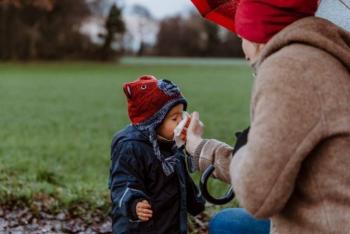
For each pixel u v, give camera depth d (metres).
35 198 6.55
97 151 11.98
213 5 3.01
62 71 52.06
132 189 3.22
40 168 8.80
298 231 2.09
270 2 2.16
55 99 26.28
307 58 2.02
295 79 1.99
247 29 2.22
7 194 6.42
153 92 3.35
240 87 35.03
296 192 2.09
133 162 3.31
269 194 1.97
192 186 3.56
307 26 2.09
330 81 2.00
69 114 20.33
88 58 76.06
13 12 68.38
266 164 1.95
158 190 3.35
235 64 69.81
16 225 5.79
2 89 31.59
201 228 5.65
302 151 1.94
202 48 92.44
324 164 2.01
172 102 3.38
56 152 11.78
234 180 2.07
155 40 93.31
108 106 23.47
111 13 77.50
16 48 69.38
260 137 1.96
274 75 2.01
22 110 21.38
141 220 3.19
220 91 31.97
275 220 2.18
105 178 8.57
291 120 1.95
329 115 1.97
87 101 25.56
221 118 19.22
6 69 53.19
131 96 3.40
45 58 71.94
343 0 3.12
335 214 2.01
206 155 2.50
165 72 51.91
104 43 77.19
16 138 13.87
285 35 2.09
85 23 76.00
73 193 6.65
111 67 61.38
